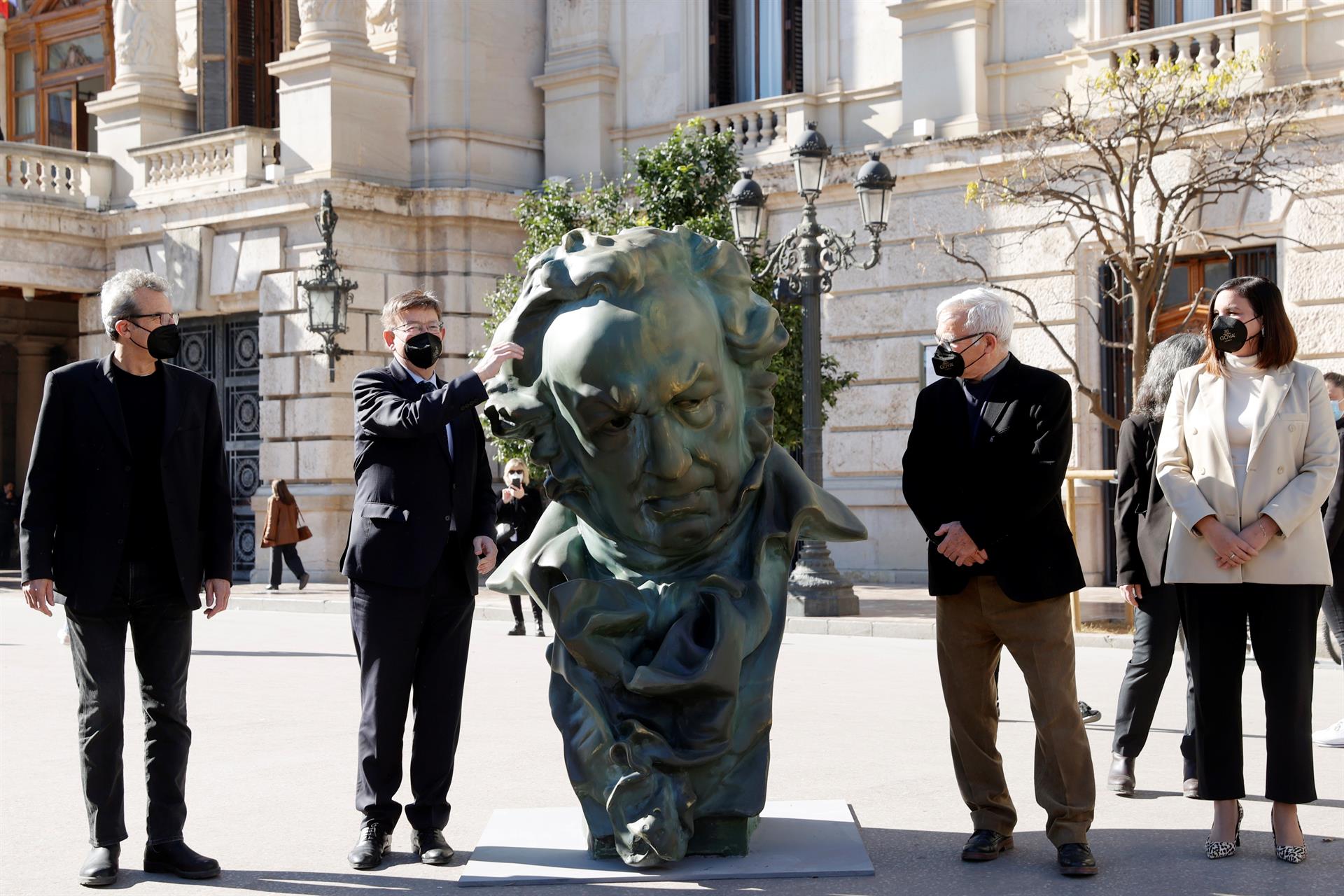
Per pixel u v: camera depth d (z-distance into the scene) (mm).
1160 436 5809
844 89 21531
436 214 22688
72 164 25234
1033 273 18734
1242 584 5430
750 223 15844
